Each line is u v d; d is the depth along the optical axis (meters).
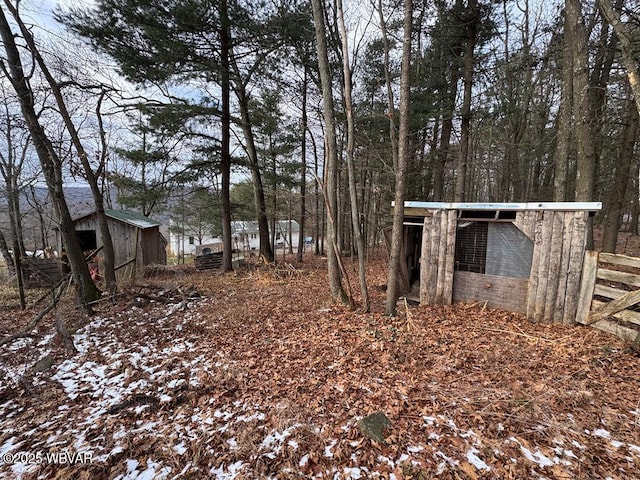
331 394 3.40
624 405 2.94
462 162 10.79
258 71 11.80
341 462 2.44
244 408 3.23
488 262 6.22
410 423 2.84
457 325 5.34
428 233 6.71
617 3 7.22
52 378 4.02
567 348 4.21
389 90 6.71
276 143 16.02
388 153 12.80
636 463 2.29
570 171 13.95
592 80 8.61
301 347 4.69
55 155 6.23
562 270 5.19
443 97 11.23
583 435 2.58
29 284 10.02
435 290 6.71
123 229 12.23
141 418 3.13
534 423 2.74
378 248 18.48
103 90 7.73
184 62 9.91
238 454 2.58
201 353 4.65
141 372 4.10
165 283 9.38
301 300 7.65
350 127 5.73
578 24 5.88
